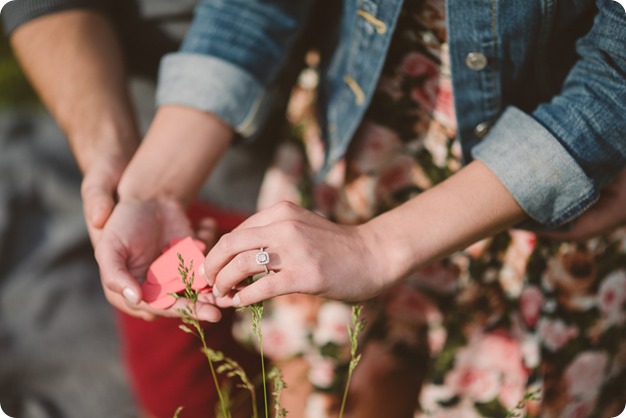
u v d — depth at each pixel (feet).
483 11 3.05
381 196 3.58
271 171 3.85
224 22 3.47
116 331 5.34
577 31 3.10
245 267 2.77
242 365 4.17
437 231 2.89
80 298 5.43
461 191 2.96
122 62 3.86
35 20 3.82
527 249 3.36
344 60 3.48
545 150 2.94
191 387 4.06
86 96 3.67
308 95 3.79
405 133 3.45
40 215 5.78
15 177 5.85
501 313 3.45
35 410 5.05
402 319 3.79
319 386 3.85
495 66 3.15
